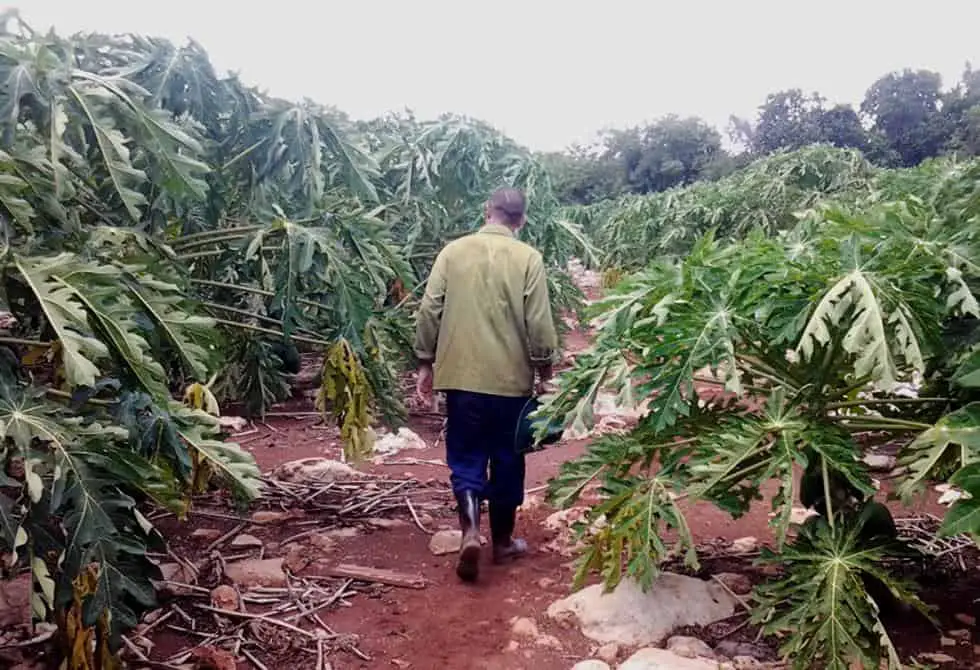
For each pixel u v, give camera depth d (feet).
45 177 9.37
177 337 9.86
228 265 16.76
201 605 10.87
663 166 118.52
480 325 11.95
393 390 16.55
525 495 15.65
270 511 14.60
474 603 11.18
